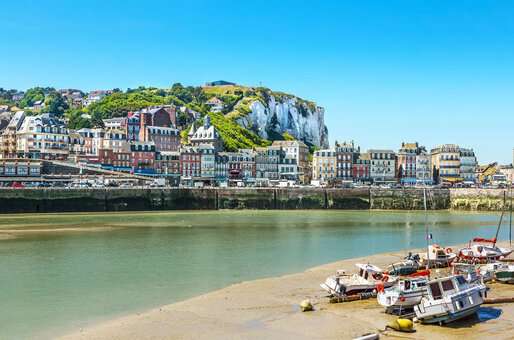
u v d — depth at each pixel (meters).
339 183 191.88
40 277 54.91
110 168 179.00
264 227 102.94
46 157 181.75
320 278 55.69
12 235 86.00
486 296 46.12
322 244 80.62
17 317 41.38
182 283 53.12
